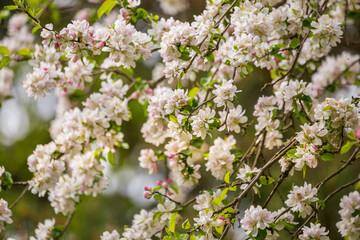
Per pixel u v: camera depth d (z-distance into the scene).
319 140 3.08
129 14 3.71
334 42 3.46
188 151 3.83
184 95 3.27
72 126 4.13
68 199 4.27
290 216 3.31
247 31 3.35
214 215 3.22
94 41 3.15
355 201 3.48
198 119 3.21
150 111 3.85
